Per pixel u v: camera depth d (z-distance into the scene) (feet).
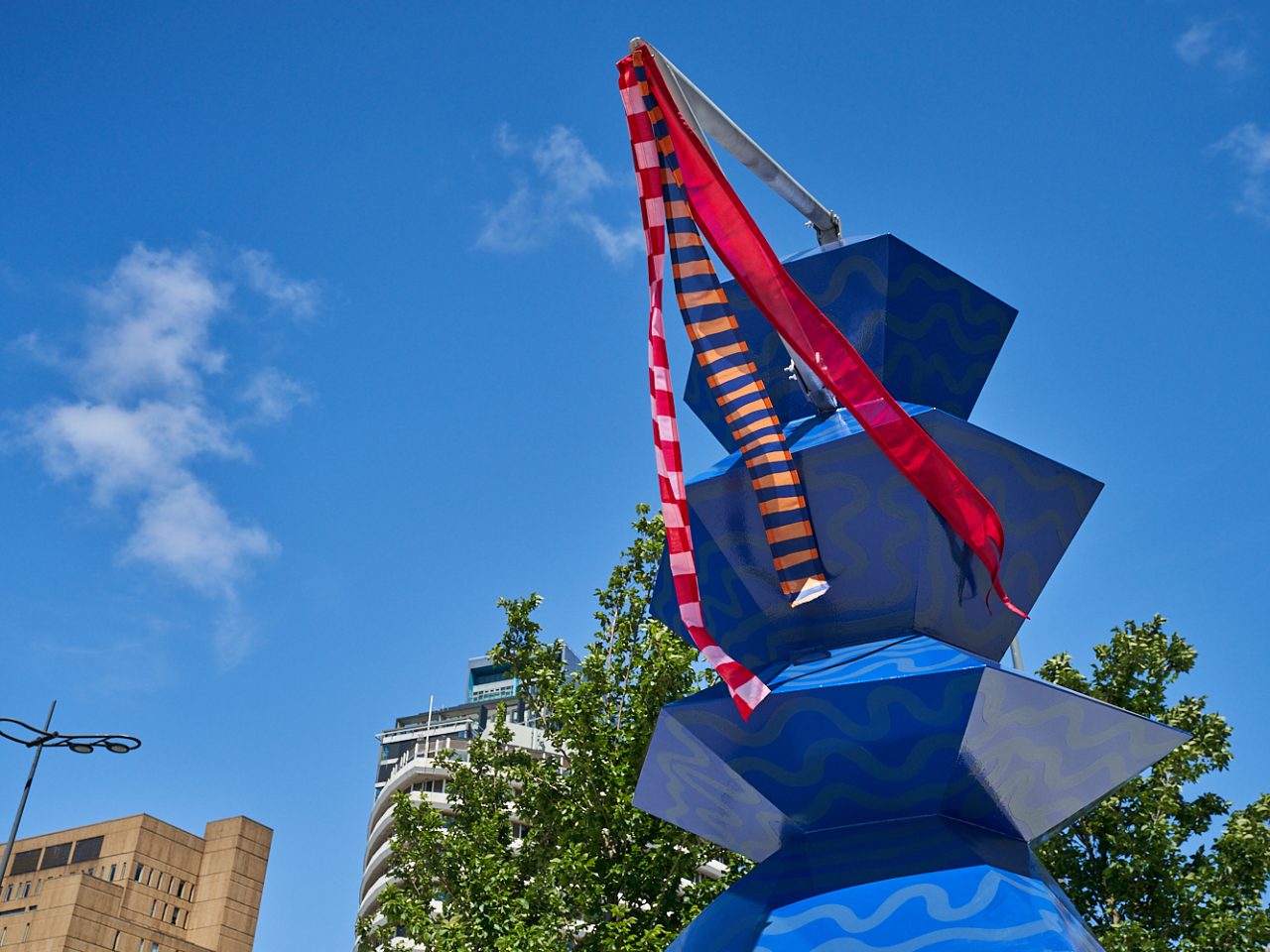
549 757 77.46
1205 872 66.13
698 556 25.05
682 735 22.89
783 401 26.94
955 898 20.39
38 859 384.27
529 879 71.00
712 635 25.58
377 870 274.36
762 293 23.88
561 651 80.28
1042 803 22.89
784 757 22.59
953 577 23.97
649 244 25.08
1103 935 63.00
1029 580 25.43
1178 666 72.90
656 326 24.71
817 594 23.45
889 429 23.18
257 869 399.85
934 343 26.40
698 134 24.64
